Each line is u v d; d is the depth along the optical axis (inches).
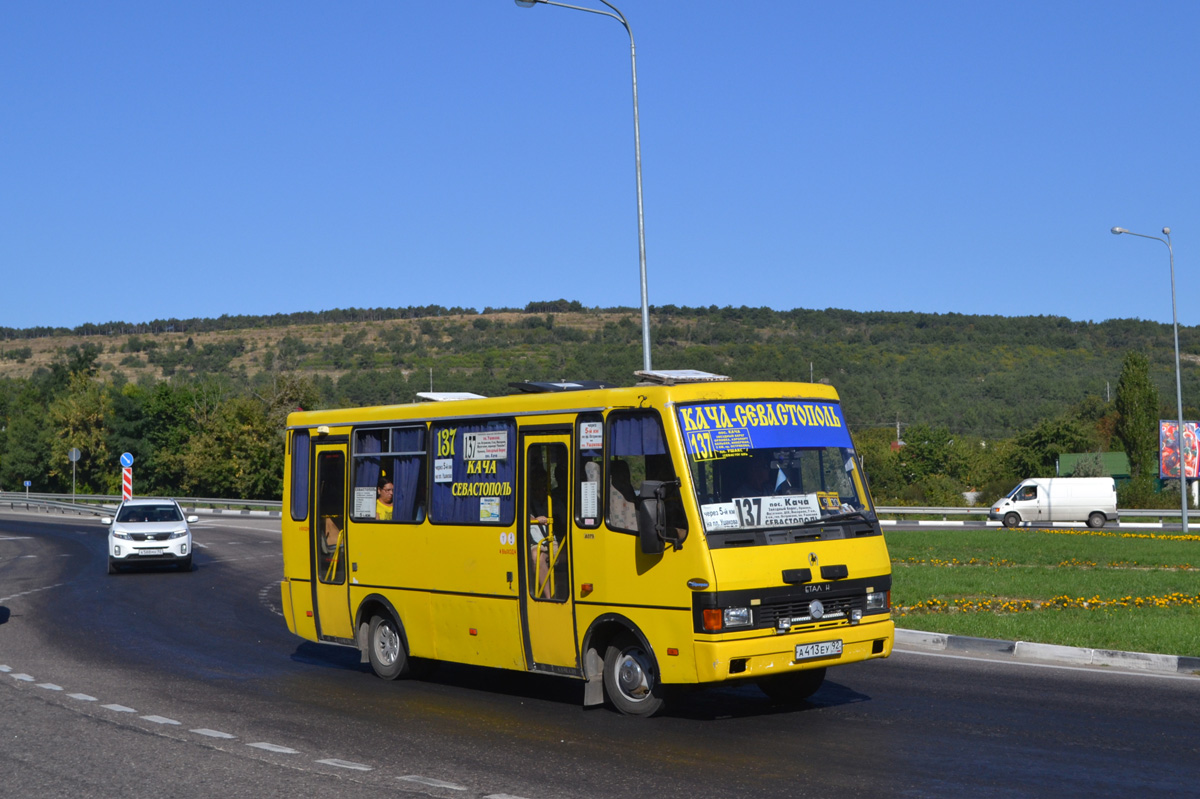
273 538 1573.6
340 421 525.3
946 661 509.7
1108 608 652.1
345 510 517.7
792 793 291.7
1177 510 2032.5
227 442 2787.9
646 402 383.6
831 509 391.2
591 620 397.4
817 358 6323.8
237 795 299.4
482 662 444.1
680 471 370.0
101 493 3467.0
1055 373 6471.5
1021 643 523.8
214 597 866.8
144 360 7795.3
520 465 429.1
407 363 6638.8
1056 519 1893.5
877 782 301.6
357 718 407.2
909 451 3474.4
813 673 414.9
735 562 362.3
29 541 1595.7
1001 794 287.9
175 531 1079.6
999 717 384.5
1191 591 737.0
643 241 868.0
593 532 397.1
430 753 346.6
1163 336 7559.1
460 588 452.1
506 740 363.9
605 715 401.4
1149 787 292.8
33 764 339.9
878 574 391.9
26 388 4734.3
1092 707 398.3
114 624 706.8
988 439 4692.4
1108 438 3978.8
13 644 618.8
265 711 423.2
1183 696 416.2
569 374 5669.3
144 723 400.8
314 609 534.6
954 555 1104.8
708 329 7391.7
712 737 361.4
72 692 467.8
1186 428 1956.2
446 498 462.3
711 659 356.5
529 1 828.6
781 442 390.6
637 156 871.1
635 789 298.7
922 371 6333.7
